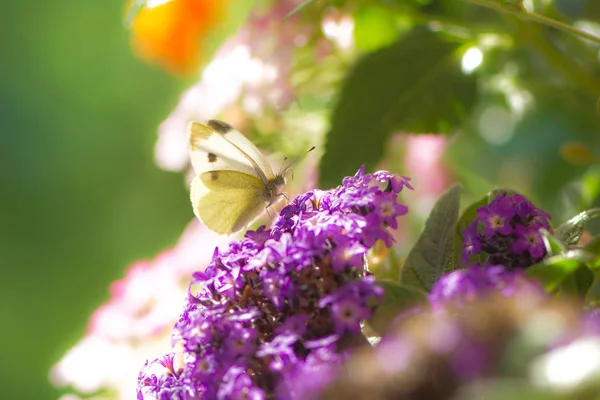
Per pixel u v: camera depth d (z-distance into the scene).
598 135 0.53
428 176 0.56
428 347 0.37
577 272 0.42
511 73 0.52
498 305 0.37
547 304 0.39
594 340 0.34
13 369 1.00
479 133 0.56
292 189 0.54
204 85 0.55
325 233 0.42
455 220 0.45
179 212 0.96
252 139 0.54
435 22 0.51
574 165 0.53
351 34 0.53
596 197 0.50
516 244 0.42
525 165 0.56
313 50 0.53
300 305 0.42
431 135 0.50
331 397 0.38
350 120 0.50
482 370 0.36
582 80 0.50
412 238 0.55
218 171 0.53
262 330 0.42
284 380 0.41
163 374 0.44
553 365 0.33
